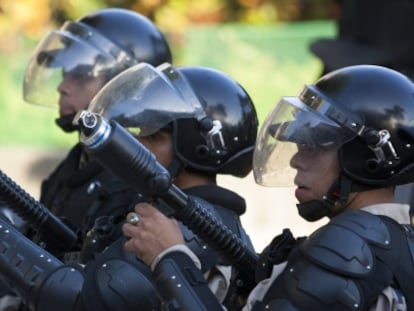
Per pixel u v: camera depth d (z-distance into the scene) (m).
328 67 11.15
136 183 5.86
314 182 6.08
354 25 11.24
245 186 16.83
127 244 6.03
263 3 21.83
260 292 5.93
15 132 19.38
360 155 6.04
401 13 10.97
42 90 8.37
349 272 5.68
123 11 8.54
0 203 7.27
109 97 6.75
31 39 19.61
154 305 6.32
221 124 6.86
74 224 7.68
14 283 6.54
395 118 6.04
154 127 6.70
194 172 6.89
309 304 5.67
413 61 11.05
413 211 8.45
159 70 6.87
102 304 6.29
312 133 6.06
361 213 5.89
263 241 15.73
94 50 8.31
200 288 5.93
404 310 5.76
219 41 18.89
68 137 19.38
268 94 18.67
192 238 6.45
